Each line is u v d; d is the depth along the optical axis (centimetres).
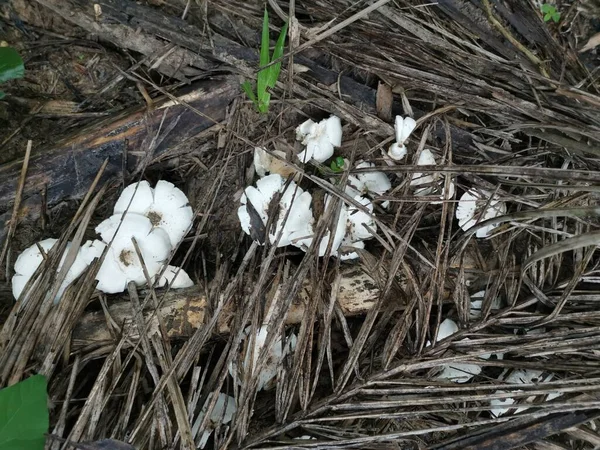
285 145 56
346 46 54
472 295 56
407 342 53
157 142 55
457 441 51
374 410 50
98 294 51
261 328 52
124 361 48
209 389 49
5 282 52
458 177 58
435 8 55
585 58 60
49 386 48
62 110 54
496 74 55
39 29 53
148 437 47
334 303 51
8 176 52
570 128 53
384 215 57
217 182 56
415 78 55
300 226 53
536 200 56
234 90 54
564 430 50
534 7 58
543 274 54
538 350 51
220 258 56
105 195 56
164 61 54
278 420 49
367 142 57
